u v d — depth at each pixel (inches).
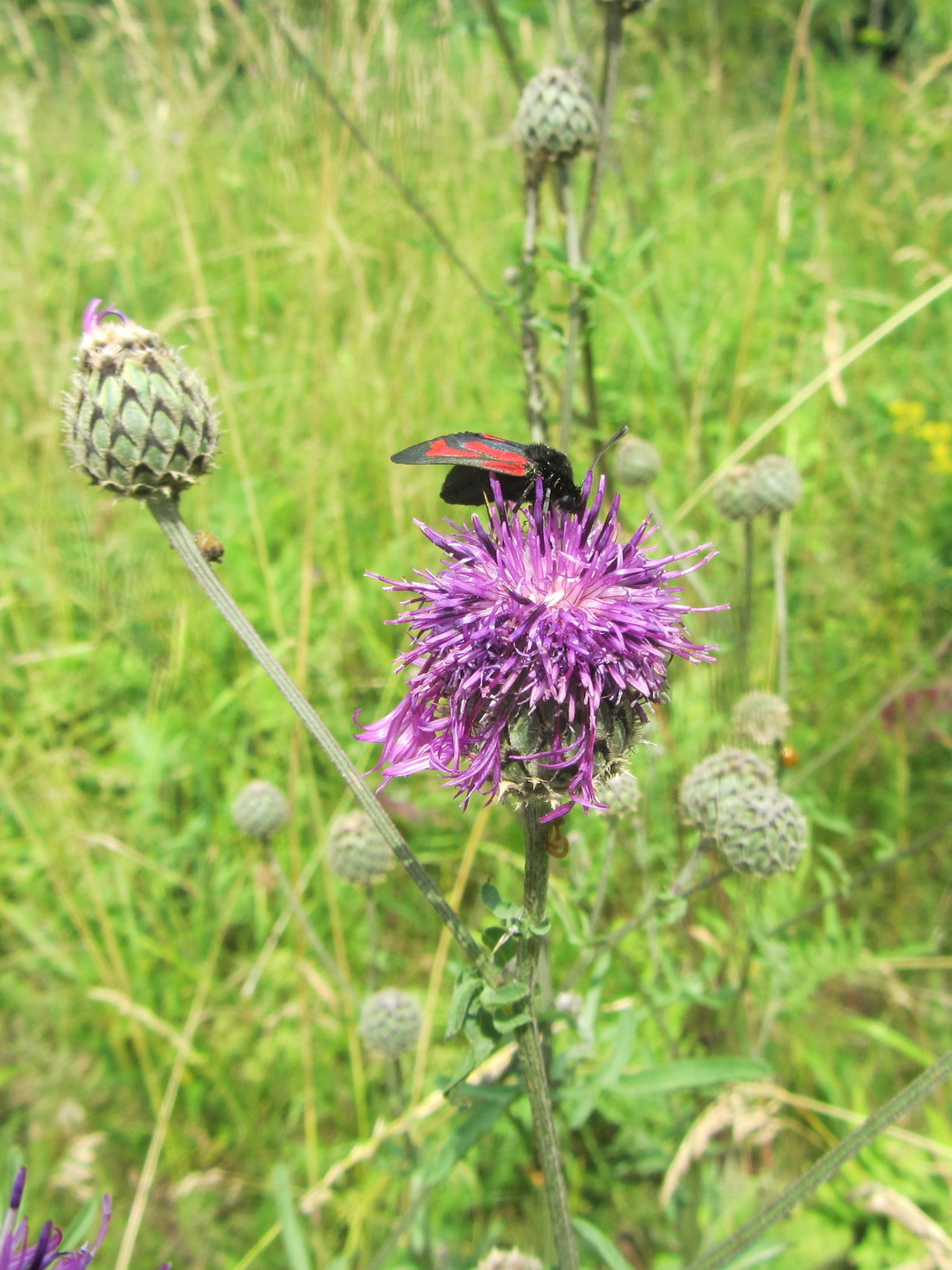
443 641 3.9
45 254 12.5
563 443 6.5
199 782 9.1
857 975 7.5
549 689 3.7
